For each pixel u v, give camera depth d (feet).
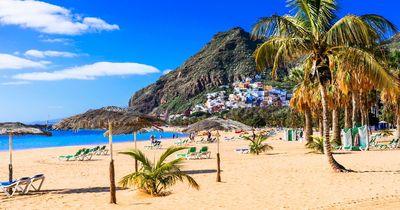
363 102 117.80
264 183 43.73
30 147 169.48
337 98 90.27
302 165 58.49
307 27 50.16
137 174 38.47
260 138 89.10
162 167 38.34
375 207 29.55
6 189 41.04
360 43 48.60
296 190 38.65
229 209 31.27
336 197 34.22
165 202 34.96
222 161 72.18
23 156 104.37
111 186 35.55
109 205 34.65
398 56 90.74
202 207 32.35
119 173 59.16
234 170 56.44
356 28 44.68
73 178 54.60
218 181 46.24
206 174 53.01
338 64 49.06
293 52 49.55
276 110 590.55
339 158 68.23
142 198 37.40
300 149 97.60
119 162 77.41
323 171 50.88
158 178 38.86
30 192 43.06
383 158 65.62
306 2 48.29
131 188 43.60
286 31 48.98
